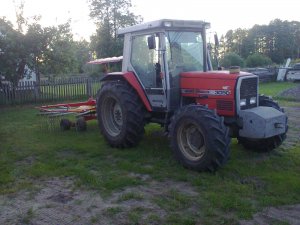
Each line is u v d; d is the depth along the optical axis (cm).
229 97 587
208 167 542
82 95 1697
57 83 1608
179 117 573
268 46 6156
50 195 495
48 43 1592
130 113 679
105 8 2981
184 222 403
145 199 471
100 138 805
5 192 505
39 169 596
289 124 939
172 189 498
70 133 862
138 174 568
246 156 640
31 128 938
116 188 512
